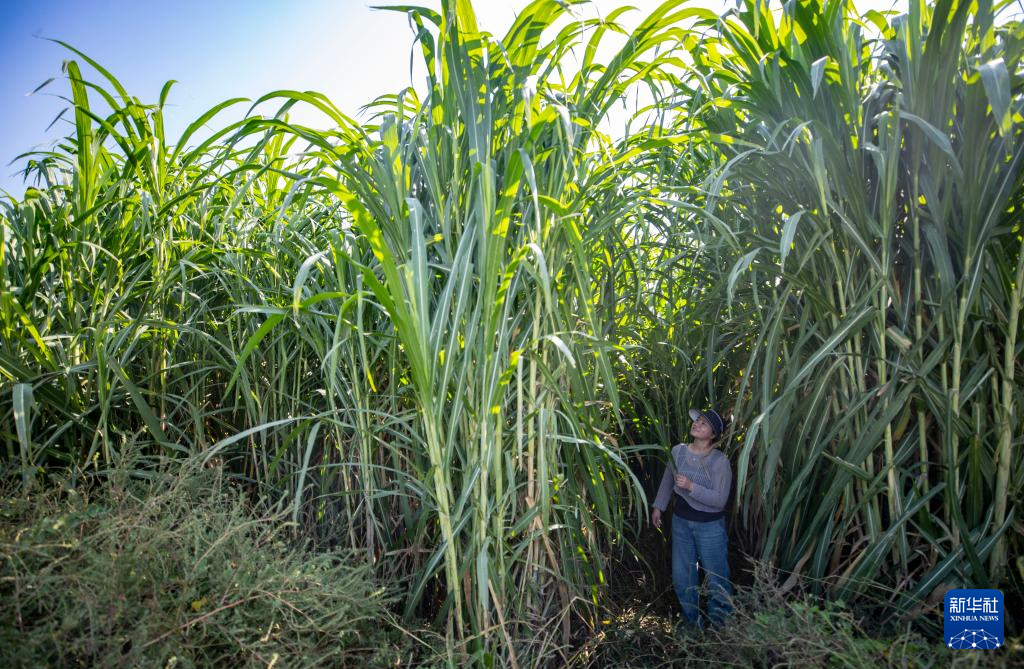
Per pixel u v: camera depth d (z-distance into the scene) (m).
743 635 2.03
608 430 3.20
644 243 2.73
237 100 2.35
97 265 2.57
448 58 1.95
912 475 2.17
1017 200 2.01
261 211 2.92
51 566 1.46
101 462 2.55
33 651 1.37
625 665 2.35
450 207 2.07
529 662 2.08
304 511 2.65
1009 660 1.68
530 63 2.14
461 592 2.12
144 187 2.59
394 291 1.69
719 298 2.77
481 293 1.86
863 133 2.05
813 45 2.03
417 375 1.80
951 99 1.91
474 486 1.97
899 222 2.18
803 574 2.34
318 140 2.07
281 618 1.76
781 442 2.26
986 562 2.04
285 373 2.72
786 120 1.99
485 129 1.99
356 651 1.94
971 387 2.02
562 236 2.18
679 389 3.19
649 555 3.38
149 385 2.67
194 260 2.53
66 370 2.26
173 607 1.63
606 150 2.41
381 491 2.21
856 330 2.08
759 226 2.46
